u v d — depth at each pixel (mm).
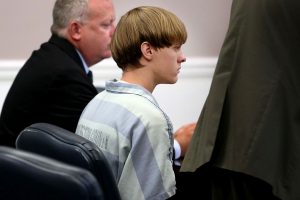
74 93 6688
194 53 13109
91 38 7328
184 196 4793
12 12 11188
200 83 13109
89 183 3025
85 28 7258
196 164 4355
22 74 7055
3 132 6984
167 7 12680
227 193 4332
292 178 4027
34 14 11375
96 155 3842
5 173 3225
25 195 3191
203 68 13062
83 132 4766
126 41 4762
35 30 11453
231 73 4219
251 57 4082
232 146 4156
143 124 4285
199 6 12969
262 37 4043
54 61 6875
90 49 7410
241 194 4223
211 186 4441
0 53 11234
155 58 4742
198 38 13078
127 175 4262
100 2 7301
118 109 4500
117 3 12164
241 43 4160
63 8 7199
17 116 6855
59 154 4016
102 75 11820
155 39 4680
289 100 4051
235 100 4180
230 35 4254
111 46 5020
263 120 4004
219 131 4270
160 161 4230
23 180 3168
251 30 4094
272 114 4012
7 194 3268
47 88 6688
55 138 4113
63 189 3025
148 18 4742
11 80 11305
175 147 6617
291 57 4047
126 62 4848
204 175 4535
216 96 4281
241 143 4078
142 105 4422
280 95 4031
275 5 4000
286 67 4039
